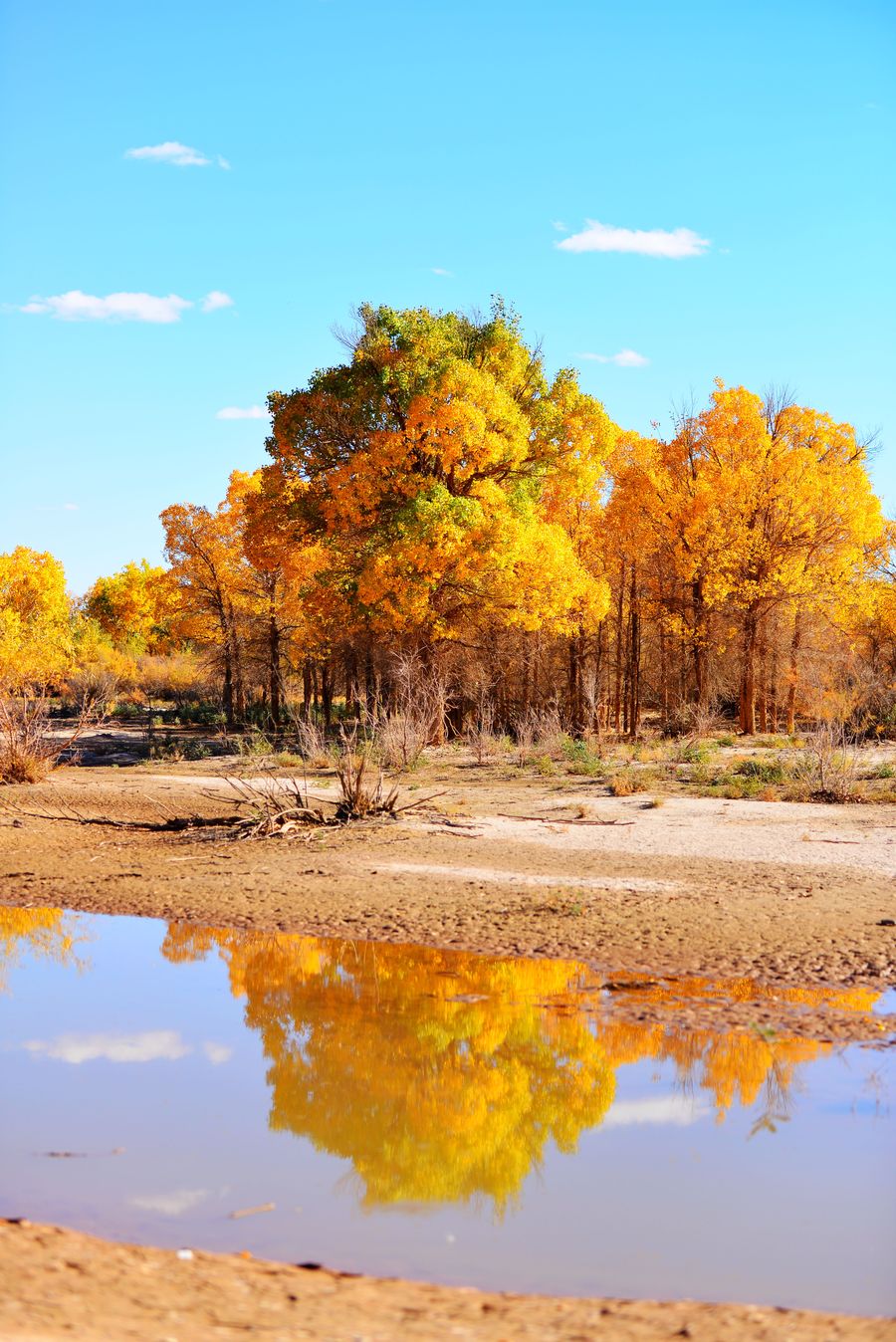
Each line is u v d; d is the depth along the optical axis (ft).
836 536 115.24
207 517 146.30
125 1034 23.48
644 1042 22.72
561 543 111.96
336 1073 21.01
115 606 248.11
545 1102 19.43
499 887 38.11
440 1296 12.22
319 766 82.94
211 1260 13.03
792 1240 14.10
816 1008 24.88
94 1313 10.94
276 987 27.17
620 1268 13.33
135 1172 16.43
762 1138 17.75
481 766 83.25
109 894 38.09
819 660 119.65
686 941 30.63
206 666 169.89
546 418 115.85
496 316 116.26
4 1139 17.74
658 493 115.24
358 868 41.88
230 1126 18.31
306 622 133.39
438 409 102.42
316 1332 10.87
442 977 27.86
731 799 62.28
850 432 119.14
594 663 139.74
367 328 113.60
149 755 102.99
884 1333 11.28
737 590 111.45
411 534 99.25
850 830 50.08
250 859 44.34
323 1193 15.75
